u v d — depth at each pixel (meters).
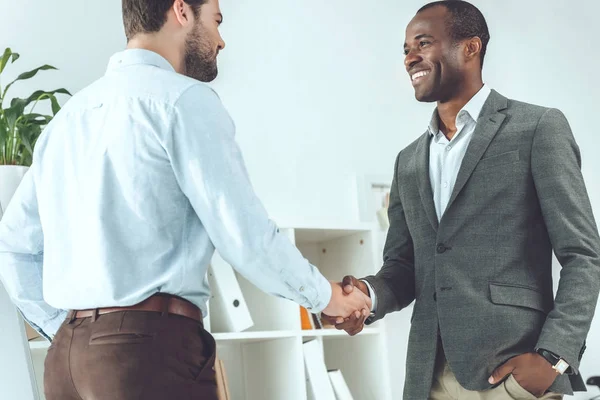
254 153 3.14
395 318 3.31
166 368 1.38
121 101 1.50
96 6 2.93
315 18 3.41
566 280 1.84
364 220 3.30
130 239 1.45
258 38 3.26
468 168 1.97
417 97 2.12
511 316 1.86
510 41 3.90
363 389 2.96
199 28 1.65
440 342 1.97
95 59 2.88
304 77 3.33
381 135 3.45
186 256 1.48
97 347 1.39
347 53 3.46
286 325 2.73
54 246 1.52
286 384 2.69
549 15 4.06
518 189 1.92
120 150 1.47
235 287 2.58
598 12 4.23
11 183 2.26
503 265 1.90
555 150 1.89
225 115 1.52
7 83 2.72
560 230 1.86
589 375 3.70
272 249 1.48
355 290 2.05
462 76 2.07
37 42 2.80
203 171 1.45
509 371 1.83
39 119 2.73
